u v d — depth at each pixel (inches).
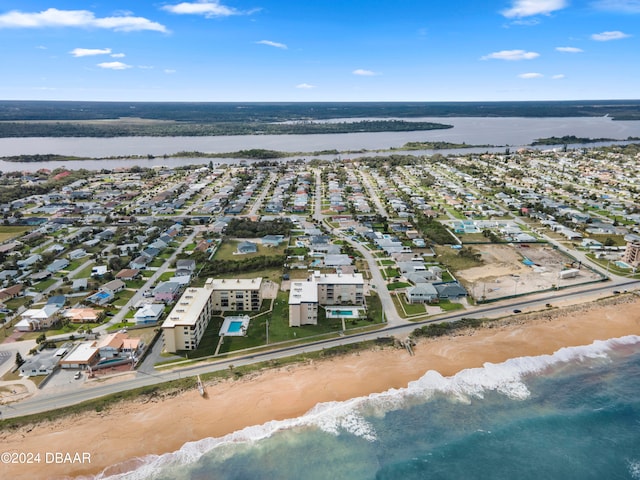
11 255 7613.2
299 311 5305.1
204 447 3705.7
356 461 3649.1
